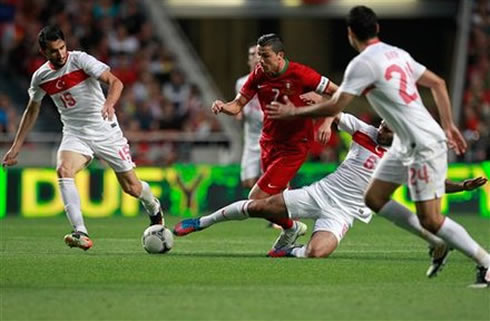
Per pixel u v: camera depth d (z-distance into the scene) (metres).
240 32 103.25
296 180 66.50
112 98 36.06
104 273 31.20
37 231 50.69
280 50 35.88
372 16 27.83
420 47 104.81
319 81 36.00
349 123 35.69
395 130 27.78
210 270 31.97
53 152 69.06
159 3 92.56
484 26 95.31
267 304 25.33
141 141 69.81
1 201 64.94
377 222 59.28
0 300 25.97
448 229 27.70
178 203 66.75
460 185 32.53
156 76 84.00
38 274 30.92
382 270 32.25
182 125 77.94
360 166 35.69
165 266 32.97
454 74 97.81
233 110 36.72
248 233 50.31
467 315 23.86
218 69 103.38
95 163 65.19
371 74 27.27
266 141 37.91
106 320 23.27
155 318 23.45
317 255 35.50
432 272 28.50
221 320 23.20
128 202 65.38
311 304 25.33
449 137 27.81
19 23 82.06
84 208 65.12
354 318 23.45
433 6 100.75
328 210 35.81
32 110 38.12
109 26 83.50
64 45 36.75
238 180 66.81
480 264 28.11
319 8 100.44
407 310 24.47
